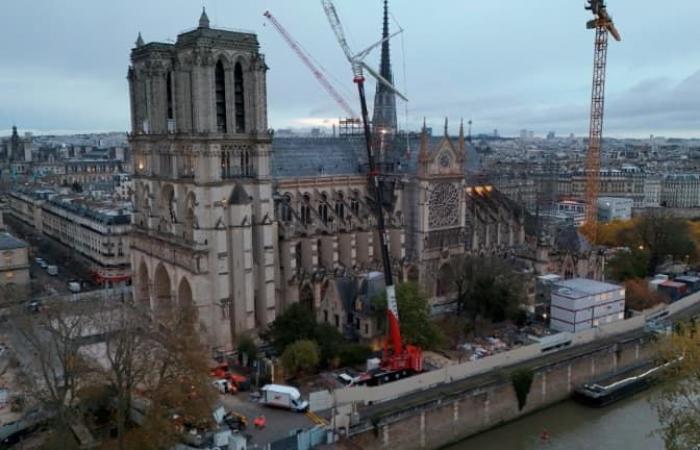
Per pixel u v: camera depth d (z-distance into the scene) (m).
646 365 149.62
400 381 115.56
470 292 157.75
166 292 157.50
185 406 93.06
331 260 166.75
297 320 128.62
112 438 96.75
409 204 176.88
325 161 179.38
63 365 93.75
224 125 138.75
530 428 123.50
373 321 138.62
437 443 114.25
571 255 194.12
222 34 134.75
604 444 115.50
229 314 139.25
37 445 95.94
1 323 129.88
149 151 157.00
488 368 129.12
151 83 150.25
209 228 136.50
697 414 87.06
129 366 91.12
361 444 103.31
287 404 108.12
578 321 152.38
